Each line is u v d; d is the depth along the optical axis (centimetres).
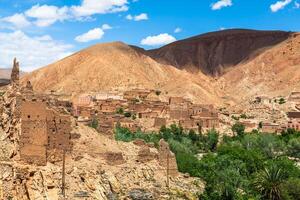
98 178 6781
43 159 6500
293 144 16512
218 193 8312
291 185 9450
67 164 6756
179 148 12619
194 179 8862
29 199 6050
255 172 10500
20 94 6862
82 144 7331
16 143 6519
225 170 9725
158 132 17162
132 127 16888
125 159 7862
